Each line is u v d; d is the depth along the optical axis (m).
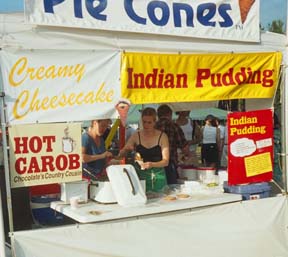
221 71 4.89
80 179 4.25
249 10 5.01
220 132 8.07
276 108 5.67
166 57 4.58
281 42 5.27
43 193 5.06
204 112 9.36
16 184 3.97
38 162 4.05
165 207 4.42
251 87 5.10
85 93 4.25
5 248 4.01
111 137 6.14
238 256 4.94
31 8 3.98
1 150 4.53
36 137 4.04
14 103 3.96
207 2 4.73
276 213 5.19
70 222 4.84
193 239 4.65
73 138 4.20
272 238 5.17
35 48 4.04
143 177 4.98
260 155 5.18
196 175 5.66
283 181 5.30
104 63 4.32
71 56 4.18
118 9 4.34
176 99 4.66
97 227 4.18
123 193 4.37
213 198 4.77
